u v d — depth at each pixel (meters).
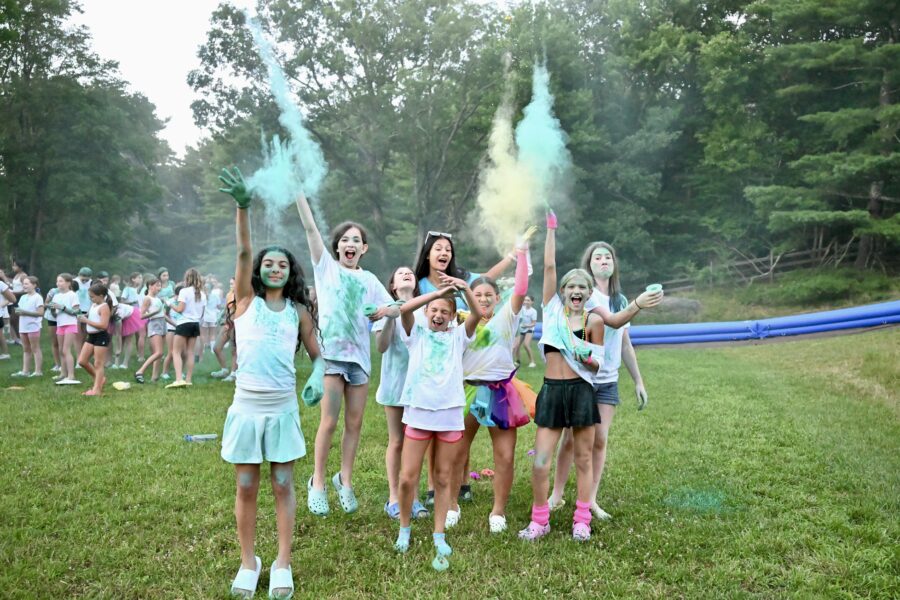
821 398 8.40
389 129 24.11
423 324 3.88
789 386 9.49
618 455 5.58
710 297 23.52
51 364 11.27
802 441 5.98
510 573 3.38
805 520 4.05
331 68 23.12
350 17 22.64
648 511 4.26
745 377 10.41
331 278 4.17
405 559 3.53
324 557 3.57
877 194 20.83
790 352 13.07
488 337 3.98
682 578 3.33
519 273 4.03
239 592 3.13
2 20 22.45
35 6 28.02
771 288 22.56
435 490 3.73
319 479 4.07
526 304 11.80
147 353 12.98
